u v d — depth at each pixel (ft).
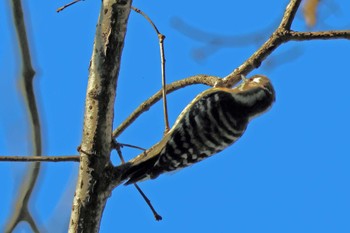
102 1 27.76
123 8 27.25
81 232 29.04
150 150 34.14
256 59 38.78
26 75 31.76
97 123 28.55
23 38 31.60
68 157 29.25
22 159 28.84
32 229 31.19
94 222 29.27
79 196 29.01
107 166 29.17
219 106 39.14
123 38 27.94
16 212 31.14
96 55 28.02
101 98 28.37
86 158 28.78
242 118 40.19
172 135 36.70
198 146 37.70
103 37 27.66
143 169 32.42
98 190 29.01
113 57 27.91
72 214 29.09
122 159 30.50
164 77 35.42
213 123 38.42
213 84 40.47
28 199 31.24
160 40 35.12
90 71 28.55
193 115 38.37
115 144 30.22
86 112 28.78
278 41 38.14
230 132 39.11
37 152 32.19
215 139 38.32
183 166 37.27
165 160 35.94
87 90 28.71
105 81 28.17
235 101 39.88
